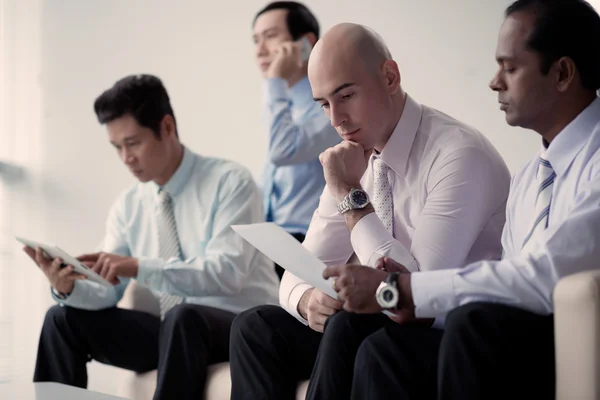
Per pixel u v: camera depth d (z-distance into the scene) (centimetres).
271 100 405
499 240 246
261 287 352
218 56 532
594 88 205
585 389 169
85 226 570
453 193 237
